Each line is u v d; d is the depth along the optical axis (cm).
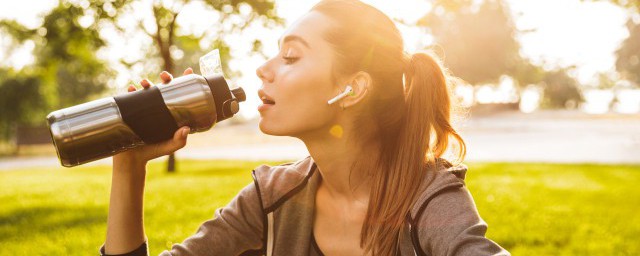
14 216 614
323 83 123
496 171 1012
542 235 462
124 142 118
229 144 2381
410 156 127
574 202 648
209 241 134
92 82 3600
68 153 115
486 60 3853
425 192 119
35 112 3069
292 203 132
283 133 124
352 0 128
